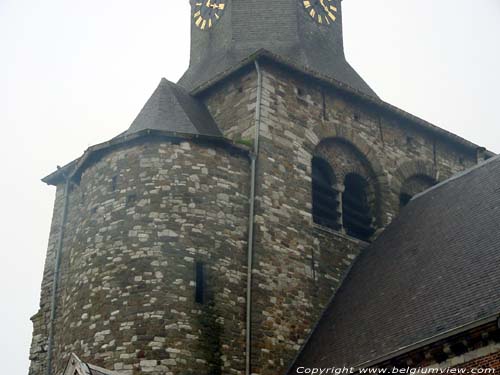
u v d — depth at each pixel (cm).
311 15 3209
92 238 2328
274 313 2266
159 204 2283
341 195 2738
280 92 2672
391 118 3002
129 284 2172
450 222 2228
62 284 2605
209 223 2295
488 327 1595
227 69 2731
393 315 1980
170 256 2205
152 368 2034
